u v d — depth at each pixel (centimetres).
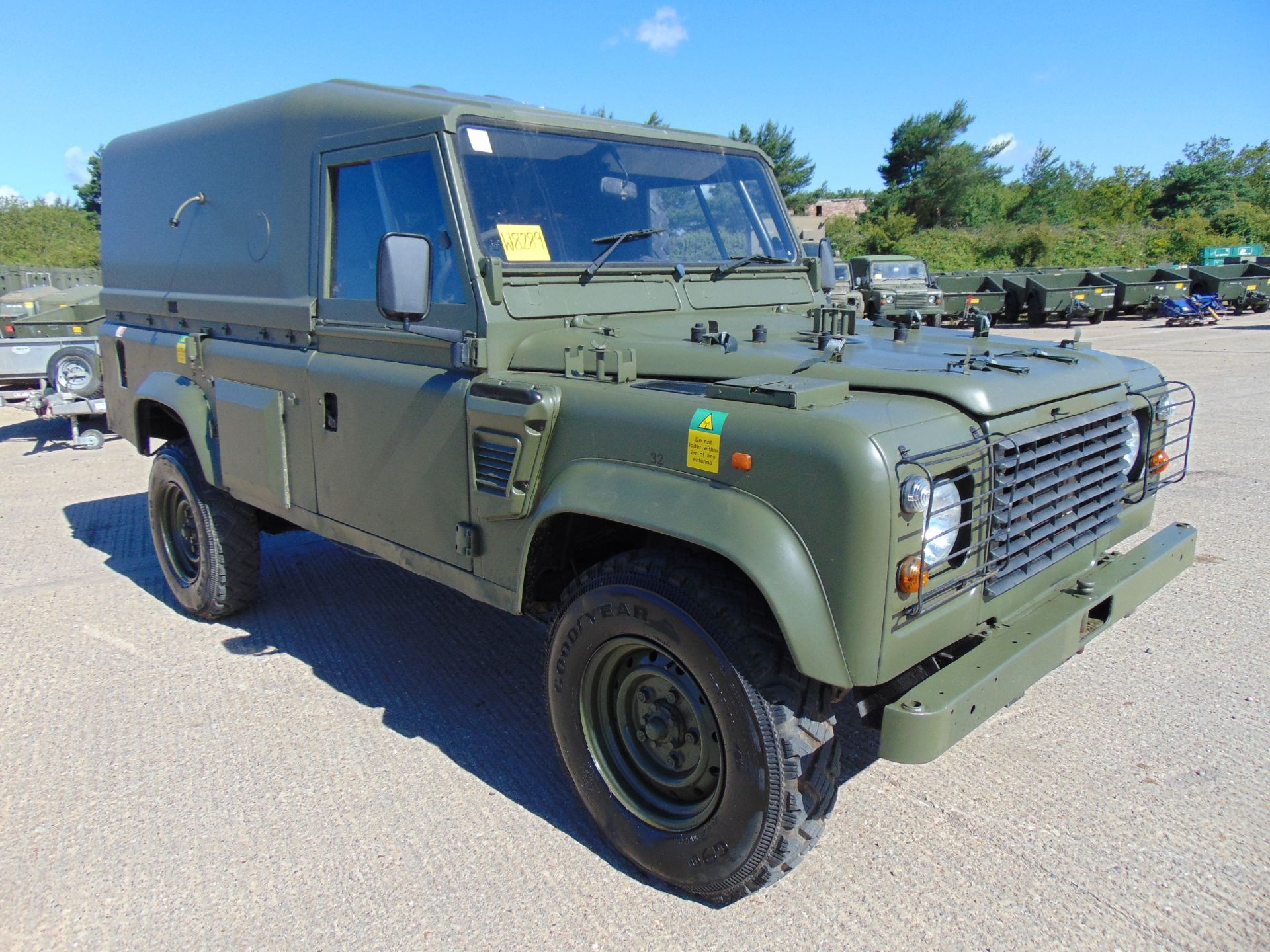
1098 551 285
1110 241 4250
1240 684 362
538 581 281
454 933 237
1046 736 328
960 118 5041
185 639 434
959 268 3831
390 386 306
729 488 214
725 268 350
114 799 299
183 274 432
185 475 433
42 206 4119
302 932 238
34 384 978
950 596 221
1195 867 257
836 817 285
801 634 200
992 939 231
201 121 414
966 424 221
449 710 361
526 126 306
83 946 234
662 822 249
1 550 575
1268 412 918
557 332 284
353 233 326
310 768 319
